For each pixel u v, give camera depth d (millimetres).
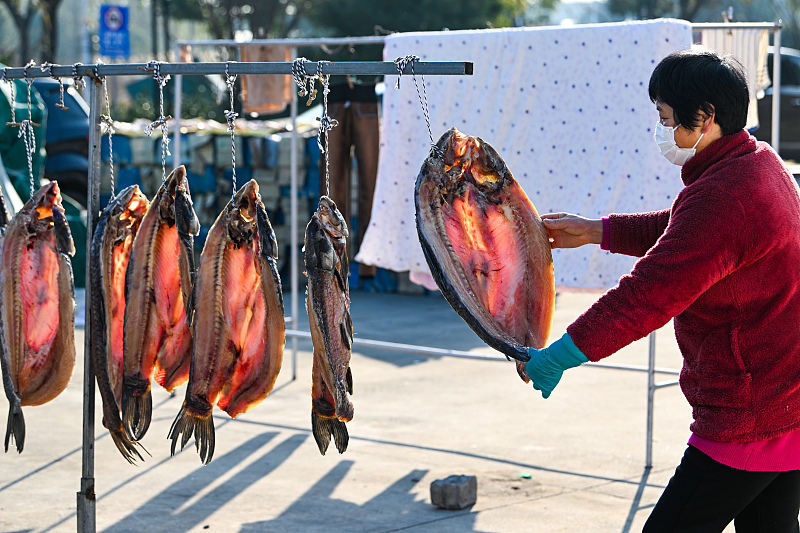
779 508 2312
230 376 2811
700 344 2248
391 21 23656
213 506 4039
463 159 2652
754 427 2164
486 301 2682
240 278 2770
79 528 3070
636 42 4559
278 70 2693
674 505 2271
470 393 6277
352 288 11664
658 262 2129
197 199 11141
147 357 2877
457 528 3797
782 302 2141
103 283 2842
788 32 39312
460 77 4957
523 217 2686
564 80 4723
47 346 3037
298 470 4578
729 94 2166
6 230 2955
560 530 3766
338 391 2566
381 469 4605
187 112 22797
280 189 11141
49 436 5047
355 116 6613
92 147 2969
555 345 2236
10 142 8648
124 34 16922
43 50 28453
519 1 25281
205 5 28000
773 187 2146
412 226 5137
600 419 5590
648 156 4555
